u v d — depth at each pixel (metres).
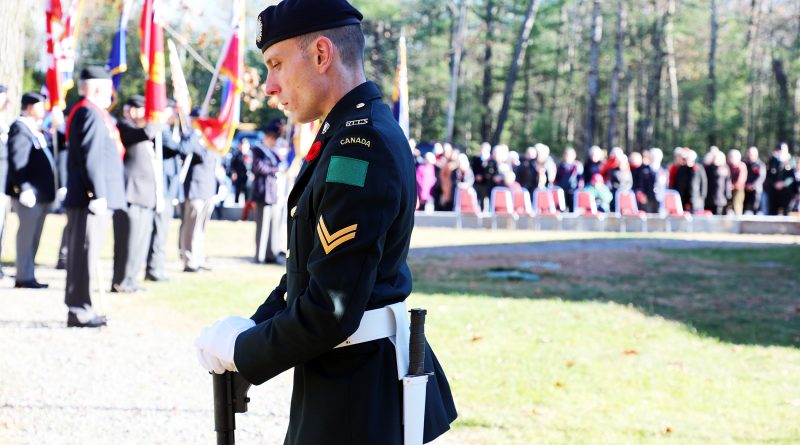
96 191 6.92
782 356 6.82
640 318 8.26
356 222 2.00
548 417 5.06
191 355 6.36
